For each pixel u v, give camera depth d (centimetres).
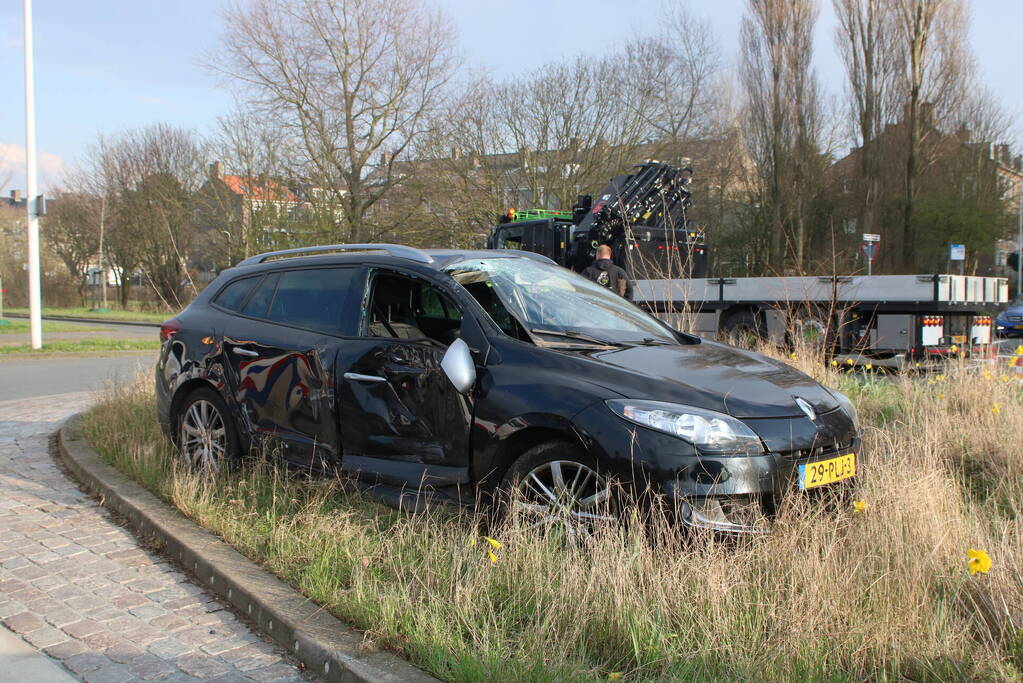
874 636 283
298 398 468
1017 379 710
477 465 393
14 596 372
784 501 353
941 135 3225
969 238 3164
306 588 347
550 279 494
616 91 2767
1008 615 295
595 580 314
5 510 497
